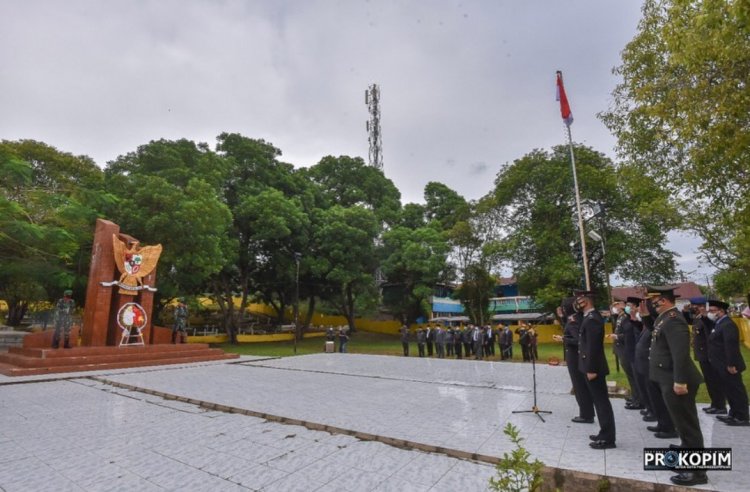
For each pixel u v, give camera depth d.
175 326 17.45
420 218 37.44
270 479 4.33
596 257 24.59
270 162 30.48
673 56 7.37
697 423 4.27
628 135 11.37
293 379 11.18
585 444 5.23
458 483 4.18
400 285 35.19
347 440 5.64
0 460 4.95
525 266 26.95
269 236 26.25
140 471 4.58
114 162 24.66
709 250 14.59
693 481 3.90
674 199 12.26
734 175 7.81
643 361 5.88
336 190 37.19
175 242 19.52
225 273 27.94
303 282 31.36
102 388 9.89
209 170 23.97
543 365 14.80
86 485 4.23
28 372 11.76
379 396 8.64
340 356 18.70
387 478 4.32
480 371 12.94
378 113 46.03
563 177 23.66
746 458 4.59
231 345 27.14
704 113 7.24
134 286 15.91
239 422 6.63
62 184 20.34
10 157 15.65
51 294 22.30
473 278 27.89
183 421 6.70
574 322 6.60
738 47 6.65
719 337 6.42
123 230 19.25
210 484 4.22
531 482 2.73
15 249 16.81
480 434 5.73
